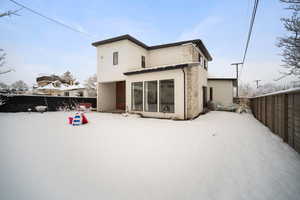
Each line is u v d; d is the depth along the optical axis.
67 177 2.12
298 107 3.16
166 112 8.40
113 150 3.21
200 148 3.39
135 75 9.72
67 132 4.89
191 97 8.02
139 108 9.52
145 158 2.80
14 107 11.28
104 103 12.84
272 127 5.10
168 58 11.52
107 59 11.73
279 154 3.09
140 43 11.41
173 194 1.78
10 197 1.68
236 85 17.97
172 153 3.07
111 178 2.10
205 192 1.84
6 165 2.46
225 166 2.54
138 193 1.79
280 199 1.75
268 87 21.72
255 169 2.45
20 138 4.10
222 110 13.08
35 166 2.44
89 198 1.68
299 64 7.24
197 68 9.72
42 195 1.72
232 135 4.59
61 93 25.39
